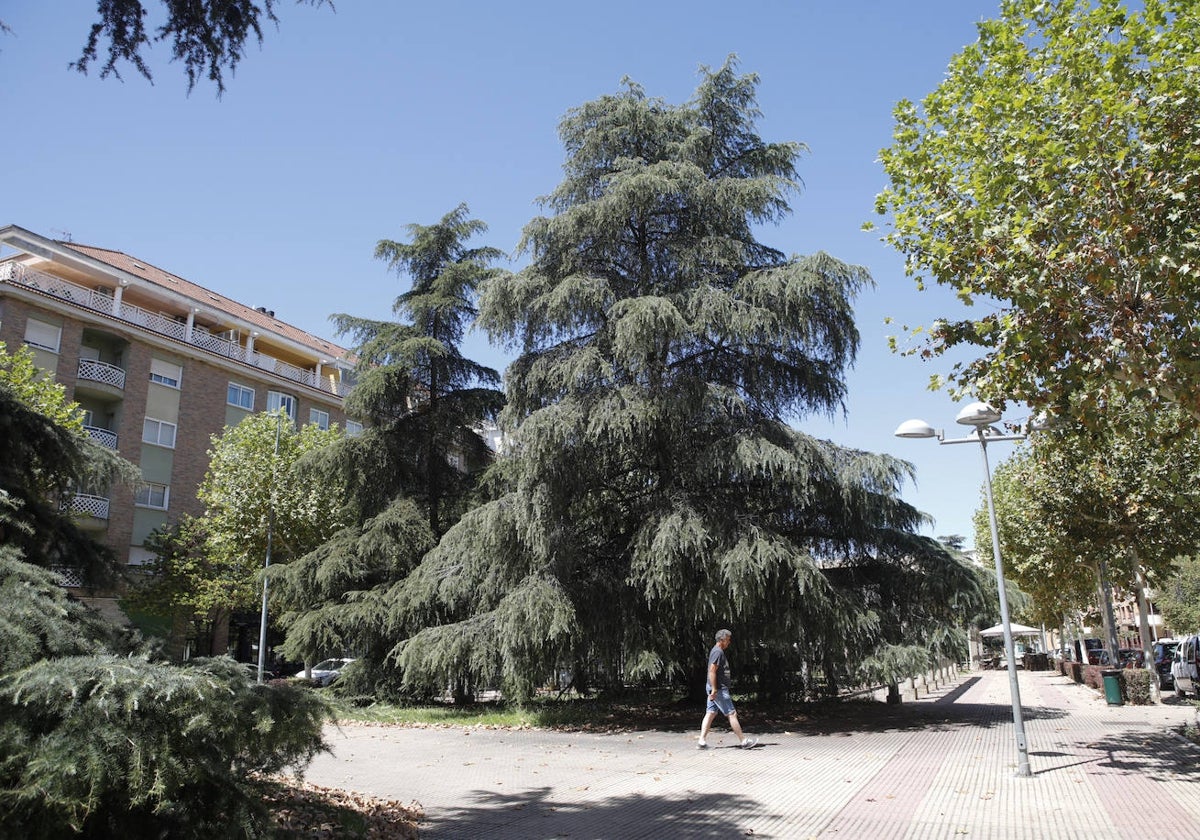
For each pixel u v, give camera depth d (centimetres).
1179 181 847
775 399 1745
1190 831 653
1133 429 1747
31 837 429
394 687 2055
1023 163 945
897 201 1101
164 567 3050
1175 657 2436
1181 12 882
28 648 511
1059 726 1419
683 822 724
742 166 1866
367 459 2175
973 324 1045
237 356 3922
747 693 1875
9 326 2961
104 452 828
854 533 1659
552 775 998
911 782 898
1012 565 2911
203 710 477
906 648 1512
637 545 1483
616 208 1648
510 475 1666
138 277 3494
